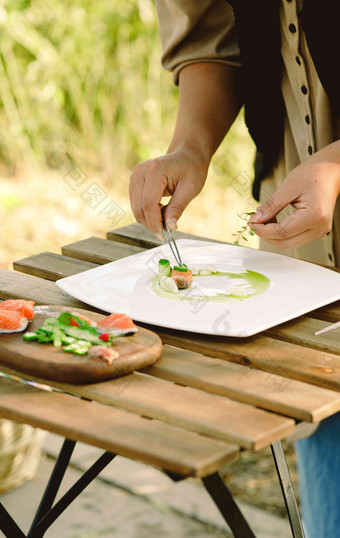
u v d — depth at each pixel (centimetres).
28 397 90
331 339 108
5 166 409
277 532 190
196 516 194
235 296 118
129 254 145
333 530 151
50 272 136
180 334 108
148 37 396
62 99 395
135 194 136
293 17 141
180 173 137
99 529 188
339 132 147
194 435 81
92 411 87
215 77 157
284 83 155
